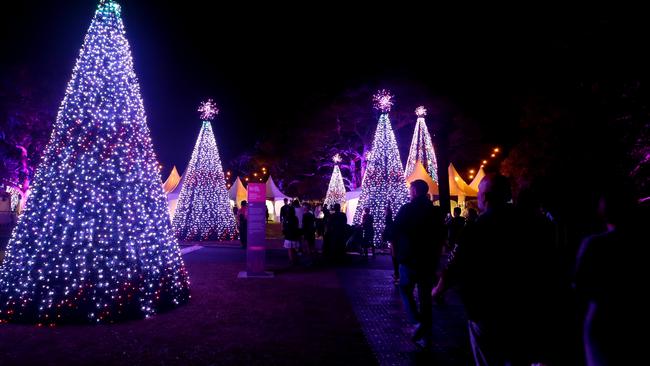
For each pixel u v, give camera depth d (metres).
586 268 2.50
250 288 10.05
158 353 5.55
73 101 7.74
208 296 9.09
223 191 25.16
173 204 26.86
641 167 18.66
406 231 5.78
